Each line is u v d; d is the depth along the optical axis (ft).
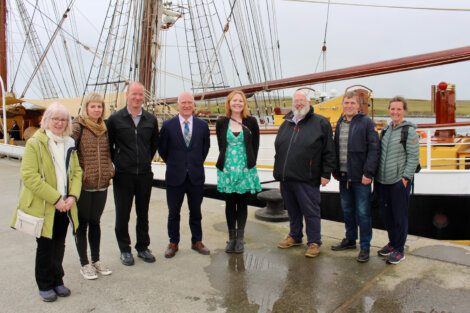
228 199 15.19
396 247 14.16
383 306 11.12
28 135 45.70
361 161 14.23
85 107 12.36
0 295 11.79
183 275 13.20
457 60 24.31
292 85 31.09
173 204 14.79
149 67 38.99
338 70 28.68
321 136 14.44
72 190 10.96
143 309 11.00
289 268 13.76
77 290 12.09
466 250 15.29
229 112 14.67
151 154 14.28
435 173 21.13
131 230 18.37
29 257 14.84
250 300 11.50
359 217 14.38
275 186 25.58
